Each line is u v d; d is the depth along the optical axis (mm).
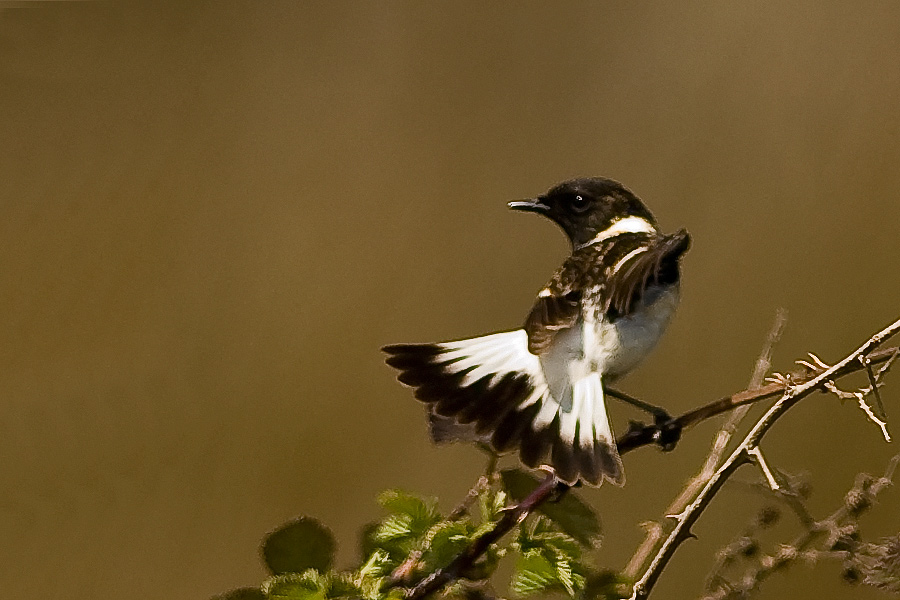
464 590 3715
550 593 3713
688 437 3904
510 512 3715
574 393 3773
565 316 3783
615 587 3719
